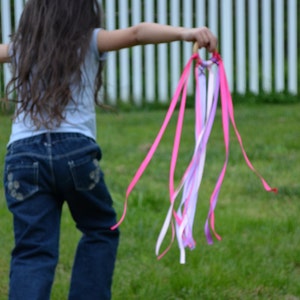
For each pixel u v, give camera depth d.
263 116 10.20
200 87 3.83
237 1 11.55
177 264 5.03
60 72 3.61
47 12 3.71
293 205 6.32
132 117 10.44
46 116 3.57
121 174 7.23
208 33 3.66
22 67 3.66
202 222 5.82
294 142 8.42
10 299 3.50
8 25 11.05
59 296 4.54
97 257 3.75
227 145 3.77
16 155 3.57
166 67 11.47
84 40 3.67
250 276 4.82
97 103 3.81
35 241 3.56
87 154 3.60
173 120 10.12
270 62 11.78
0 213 6.14
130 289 4.64
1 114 10.12
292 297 4.58
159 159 7.80
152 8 11.47
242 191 6.70
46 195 3.60
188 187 3.73
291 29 11.77
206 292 4.61
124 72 11.43
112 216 3.83
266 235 5.56
